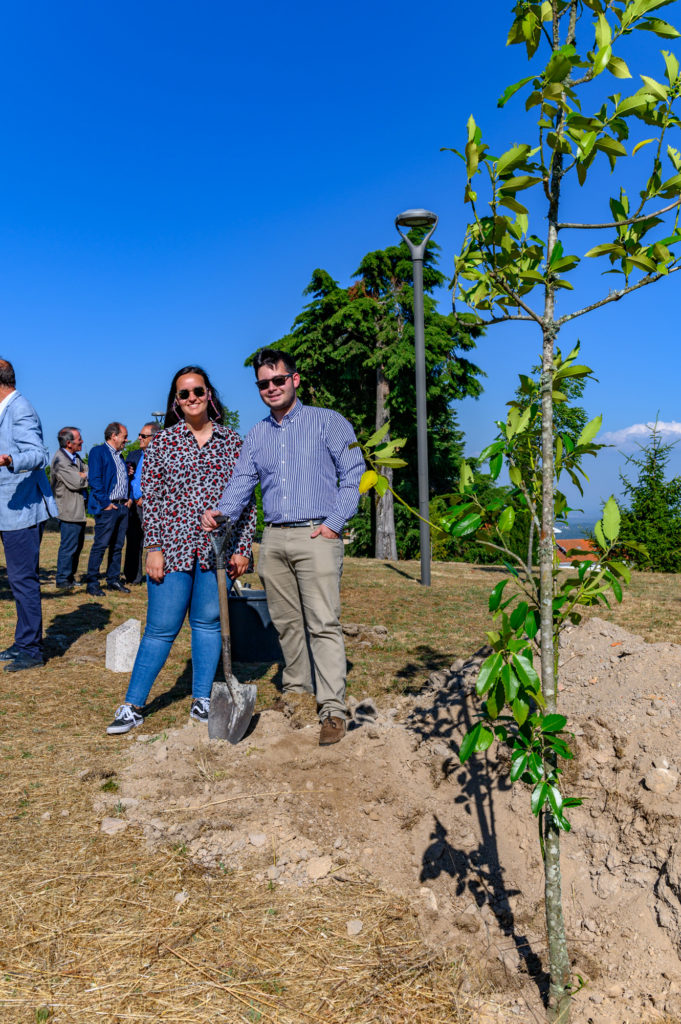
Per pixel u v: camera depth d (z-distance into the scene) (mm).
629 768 2883
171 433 4203
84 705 4602
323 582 3846
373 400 27672
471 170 1892
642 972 2195
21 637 5523
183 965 2131
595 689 3447
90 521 21703
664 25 1809
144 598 8344
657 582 10414
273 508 4051
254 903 2463
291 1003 1999
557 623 2088
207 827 2904
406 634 6664
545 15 1937
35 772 3475
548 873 2031
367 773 3338
